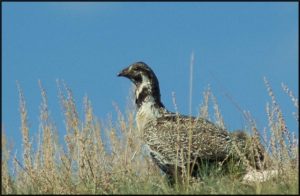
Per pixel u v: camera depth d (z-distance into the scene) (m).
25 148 17.28
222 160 17.81
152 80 19.83
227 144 17.83
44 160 17.20
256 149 16.55
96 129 18.25
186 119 18.69
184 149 17.97
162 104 19.83
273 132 16.20
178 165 18.03
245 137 18.27
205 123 18.47
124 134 19.02
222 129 18.44
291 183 14.81
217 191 14.77
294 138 16.16
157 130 18.58
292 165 15.66
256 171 16.12
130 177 16.88
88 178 16.70
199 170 17.19
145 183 15.65
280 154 16.05
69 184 16.48
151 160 18.95
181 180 16.83
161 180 15.78
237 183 15.27
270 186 14.62
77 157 17.39
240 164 17.09
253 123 16.56
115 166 17.73
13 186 16.45
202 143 17.88
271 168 16.11
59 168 17.34
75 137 17.45
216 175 16.69
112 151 18.27
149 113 19.42
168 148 18.22
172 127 18.42
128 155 18.39
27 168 17.12
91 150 17.62
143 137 18.83
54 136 17.73
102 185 16.39
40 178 16.89
